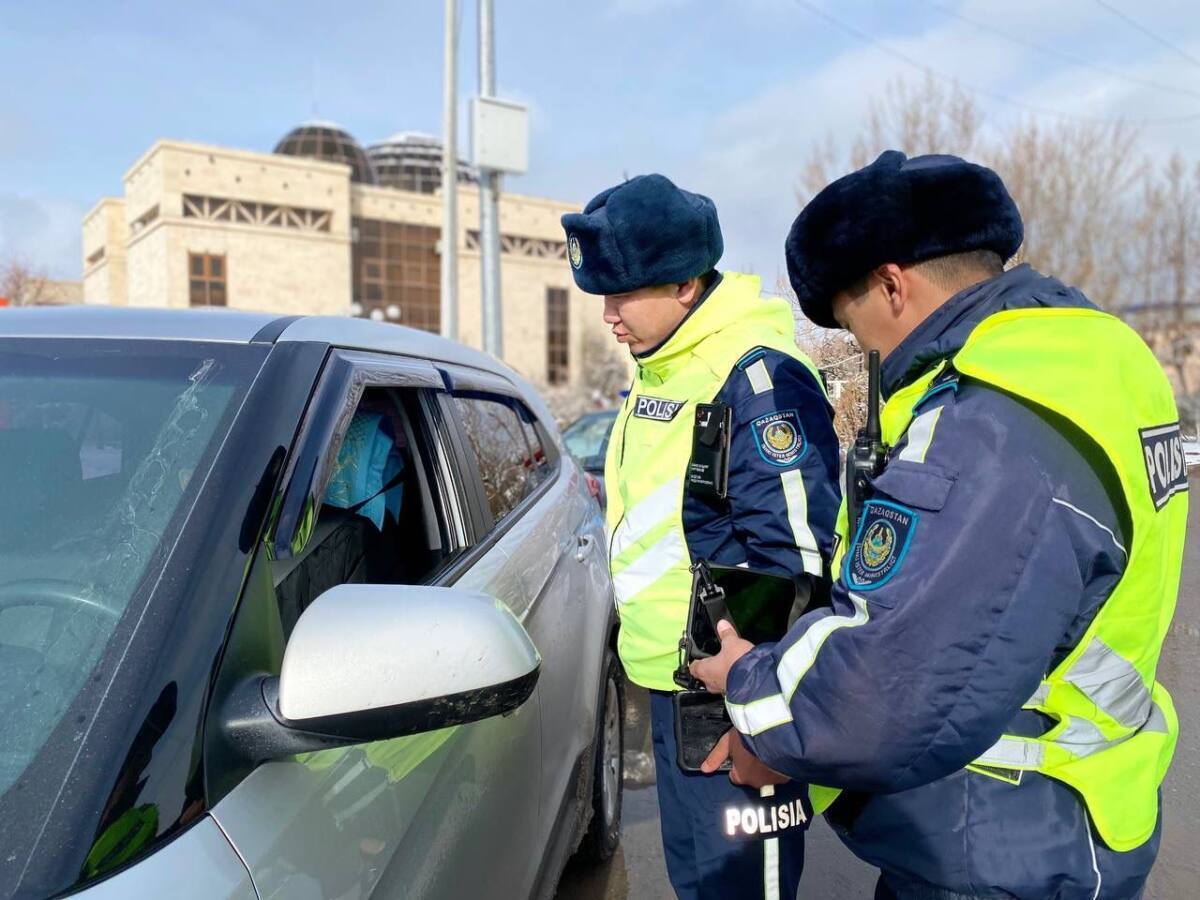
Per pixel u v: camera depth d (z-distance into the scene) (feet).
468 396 8.09
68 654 3.44
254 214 120.26
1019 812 3.70
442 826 4.46
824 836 9.83
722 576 5.14
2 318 5.39
